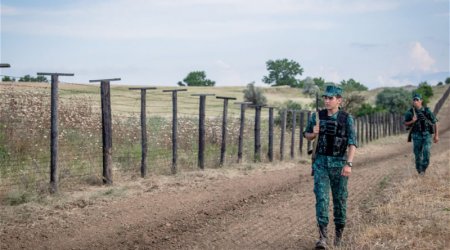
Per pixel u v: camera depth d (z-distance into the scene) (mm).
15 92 15875
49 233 7773
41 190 10219
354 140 7168
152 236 7820
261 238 7766
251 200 10781
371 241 7102
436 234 7289
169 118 24031
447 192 10273
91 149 14211
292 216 9258
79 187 11070
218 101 54312
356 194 11445
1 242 7215
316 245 7125
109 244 7371
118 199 10203
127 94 46625
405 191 10625
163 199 10398
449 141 32062
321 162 7254
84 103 18391
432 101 83688
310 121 7414
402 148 29172
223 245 7395
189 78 137375
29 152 13117
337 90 7211
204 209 9695
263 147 20984
